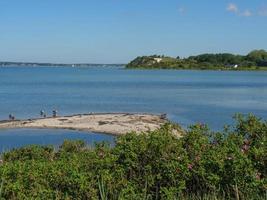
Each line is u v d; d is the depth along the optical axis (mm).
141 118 41656
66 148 11062
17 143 29734
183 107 60250
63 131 34969
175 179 7305
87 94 84750
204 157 7477
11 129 36156
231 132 8672
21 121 40031
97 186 7023
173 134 8422
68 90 97000
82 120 40312
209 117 48094
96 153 8023
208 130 8586
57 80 154250
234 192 7035
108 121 39406
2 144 29234
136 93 89562
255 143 8219
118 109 57312
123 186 7129
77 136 32625
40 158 10258
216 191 7090
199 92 94188
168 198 6953
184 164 7383
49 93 86688
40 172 7102
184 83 135250
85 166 7449
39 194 6723
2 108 57094
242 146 8133
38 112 52531
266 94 87875
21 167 7238
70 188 6863
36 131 35125
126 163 7480
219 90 101438
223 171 7109
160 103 66750
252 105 63156
